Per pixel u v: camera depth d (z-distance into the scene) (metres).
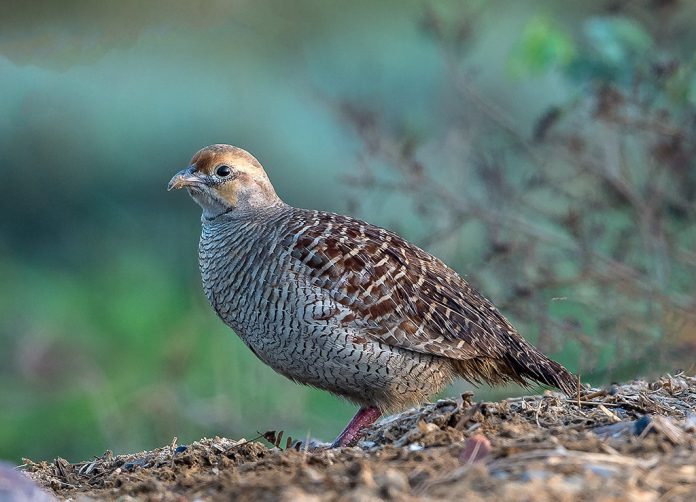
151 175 21.81
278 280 9.27
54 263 21.16
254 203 10.02
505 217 12.92
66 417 16.25
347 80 20.36
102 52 20.69
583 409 8.80
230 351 17.02
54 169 21.80
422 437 7.90
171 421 15.23
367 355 9.17
